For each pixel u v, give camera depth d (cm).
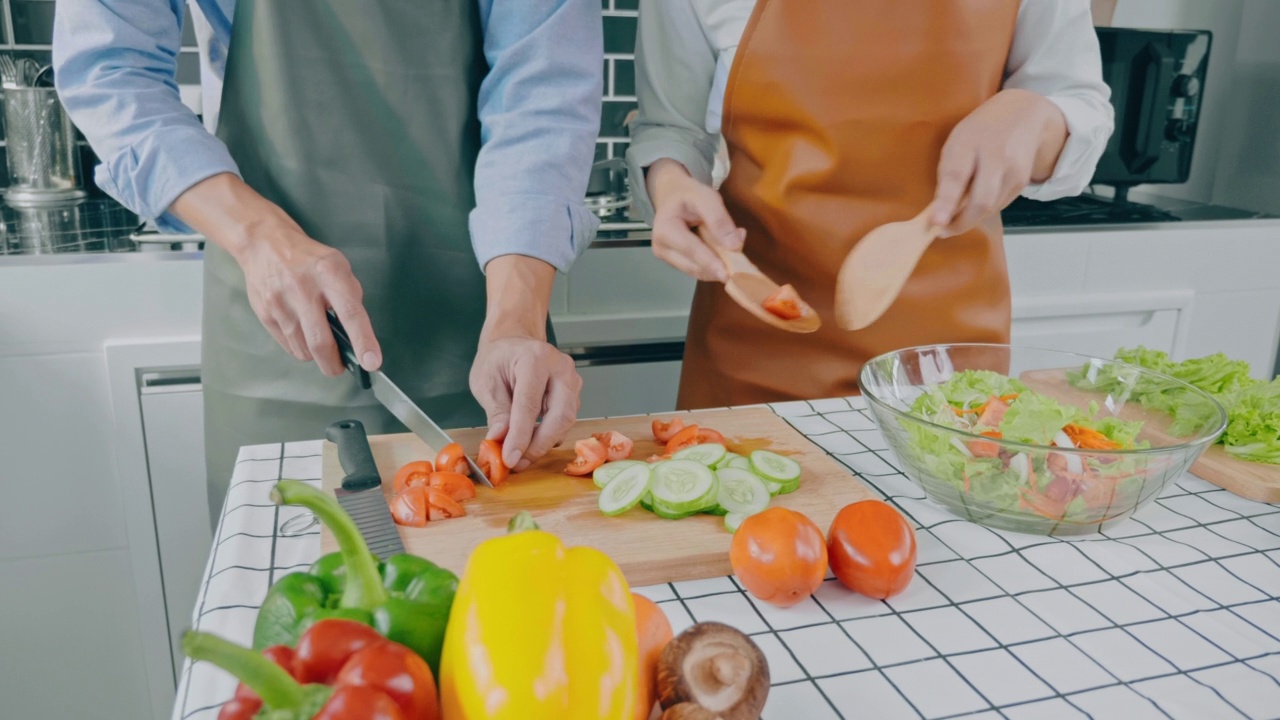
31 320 149
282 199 119
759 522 70
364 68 115
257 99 116
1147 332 207
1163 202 228
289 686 40
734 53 134
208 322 124
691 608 71
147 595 166
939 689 61
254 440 124
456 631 45
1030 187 138
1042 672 63
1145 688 61
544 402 97
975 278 136
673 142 142
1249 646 66
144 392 155
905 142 131
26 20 187
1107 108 132
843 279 126
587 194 199
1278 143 226
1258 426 95
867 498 88
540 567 45
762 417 108
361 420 122
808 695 60
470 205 123
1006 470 79
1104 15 211
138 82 104
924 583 74
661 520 83
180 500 162
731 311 141
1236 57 237
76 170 196
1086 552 79
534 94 114
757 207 139
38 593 161
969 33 126
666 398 186
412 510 81
